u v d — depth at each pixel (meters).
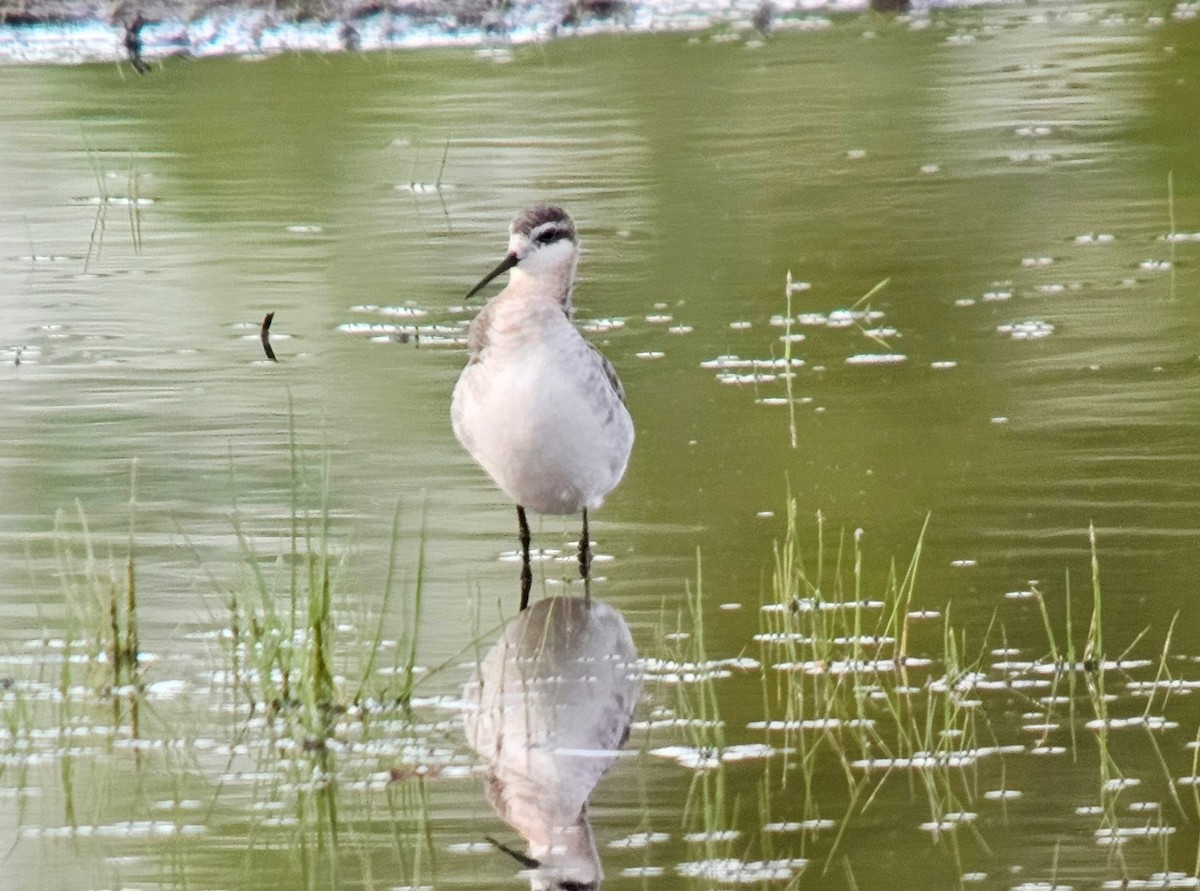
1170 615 11.32
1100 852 8.59
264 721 10.24
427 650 11.14
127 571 11.64
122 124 25.31
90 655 11.14
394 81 27.36
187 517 13.23
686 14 31.75
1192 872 8.39
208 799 9.30
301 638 11.17
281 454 14.49
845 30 30.72
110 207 21.89
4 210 21.75
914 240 20.19
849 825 8.90
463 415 12.52
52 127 25.20
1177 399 15.40
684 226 20.83
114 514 13.29
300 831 8.94
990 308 18.03
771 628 11.45
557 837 8.83
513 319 12.16
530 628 11.44
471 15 30.64
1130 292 18.38
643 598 11.95
